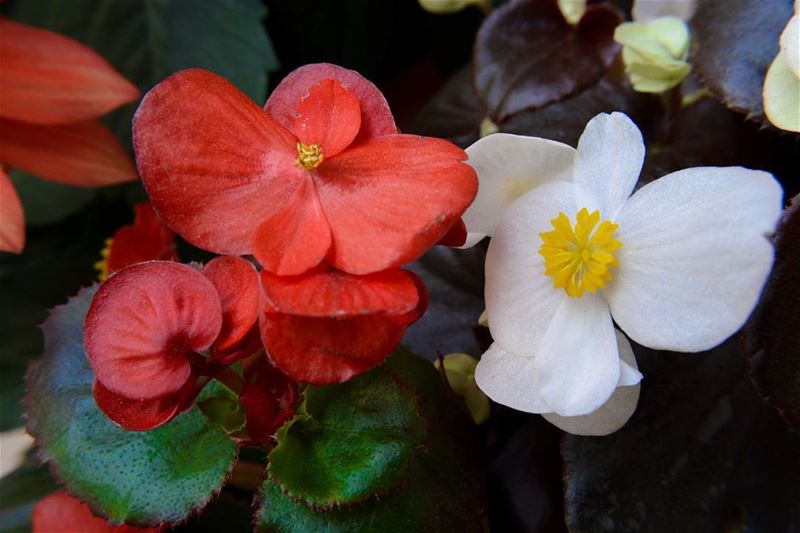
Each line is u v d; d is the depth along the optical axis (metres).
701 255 0.12
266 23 0.22
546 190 0.13
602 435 0.13
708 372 0.14
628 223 0.12
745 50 0.14
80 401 0.14
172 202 0.12
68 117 0.16
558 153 0.12
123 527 0.14
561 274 0.12
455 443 0.14
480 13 0.22
